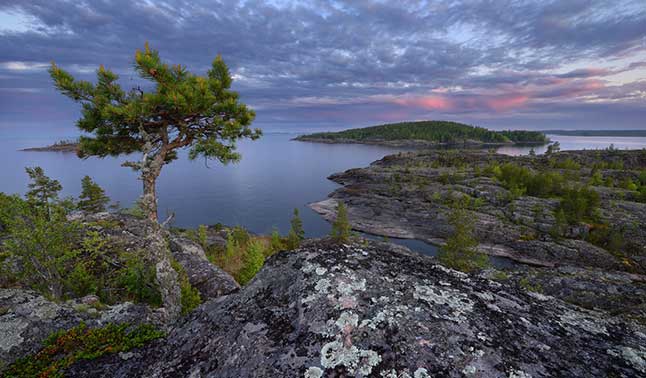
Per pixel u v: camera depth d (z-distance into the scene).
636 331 3.73
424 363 2.96
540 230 55.53
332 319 3.59
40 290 12.75
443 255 37.62
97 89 8.88
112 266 15.89
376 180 111.00
